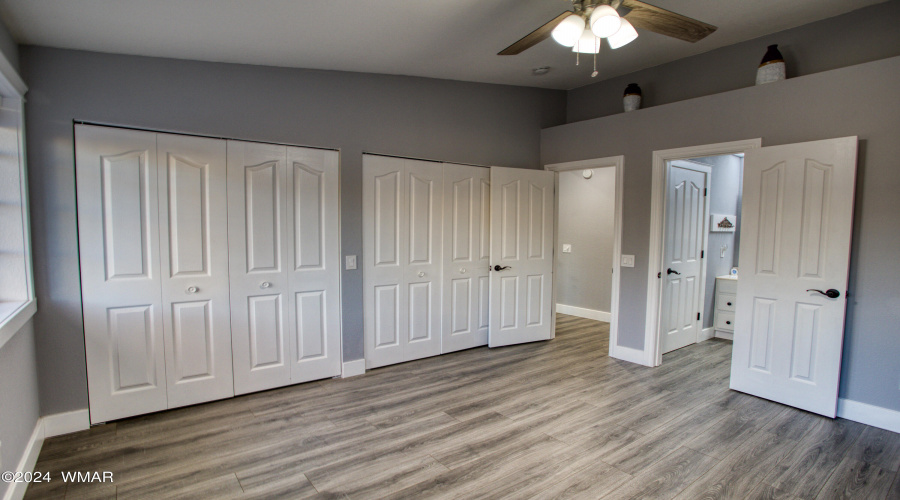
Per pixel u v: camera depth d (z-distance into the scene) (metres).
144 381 2.73
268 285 3.13
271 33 2.52
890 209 2.64
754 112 3.17
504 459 2.30
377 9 2.37
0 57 1.94
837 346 2.77
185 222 2.79
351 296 3.50
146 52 2.59
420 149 3.82
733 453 2.38
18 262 2.30
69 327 2.49
